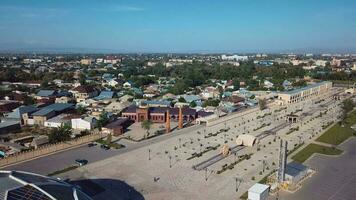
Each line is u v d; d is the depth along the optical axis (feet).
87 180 242.99
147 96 627.05
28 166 269.44
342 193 226.38
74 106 504.02
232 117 475.72
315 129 410.93
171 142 347.36
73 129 398.62
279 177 237.86
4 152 298.35
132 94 628.69
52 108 463.83
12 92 613.93
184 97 590.14
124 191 224.74
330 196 221.25
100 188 229.25
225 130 402.31
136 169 266.16
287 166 255.91
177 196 217.77
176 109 473.67
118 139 358.23
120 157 296.10
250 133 390.63
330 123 442.50
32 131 390.83
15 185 139.33
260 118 475.72
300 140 361.30
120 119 428.56
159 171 262.47
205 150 319.68
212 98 608.19
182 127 418.10
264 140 360.48
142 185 234.99
